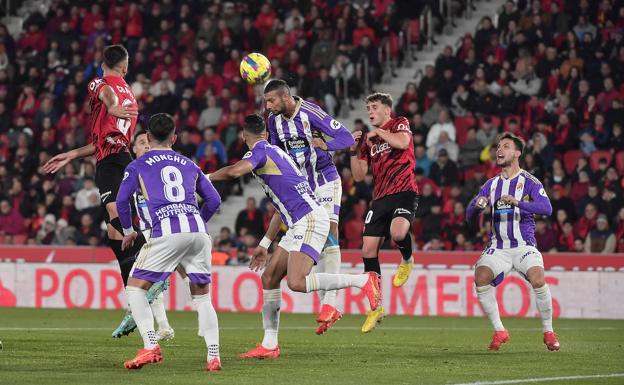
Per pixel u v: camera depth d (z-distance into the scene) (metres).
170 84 57.50
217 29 60.03
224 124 53.44
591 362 22.61
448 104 52.12
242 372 20.14
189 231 20.08
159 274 20.14
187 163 20.64
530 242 25.69
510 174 26.12
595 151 47.53
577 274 40.69
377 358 23.22
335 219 26.88
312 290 22.19
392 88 56.62
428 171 48.94
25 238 50.97
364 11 57.41
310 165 25.84
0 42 62.84
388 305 42.12
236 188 53.28
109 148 25.34
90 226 49.16
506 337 25.44
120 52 25.45
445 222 44.88
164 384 18.22
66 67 60.19
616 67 50.91
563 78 51.00
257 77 26.67
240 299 42.97
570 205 44.06
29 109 58.78
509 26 54.66
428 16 58.25
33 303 44.72
